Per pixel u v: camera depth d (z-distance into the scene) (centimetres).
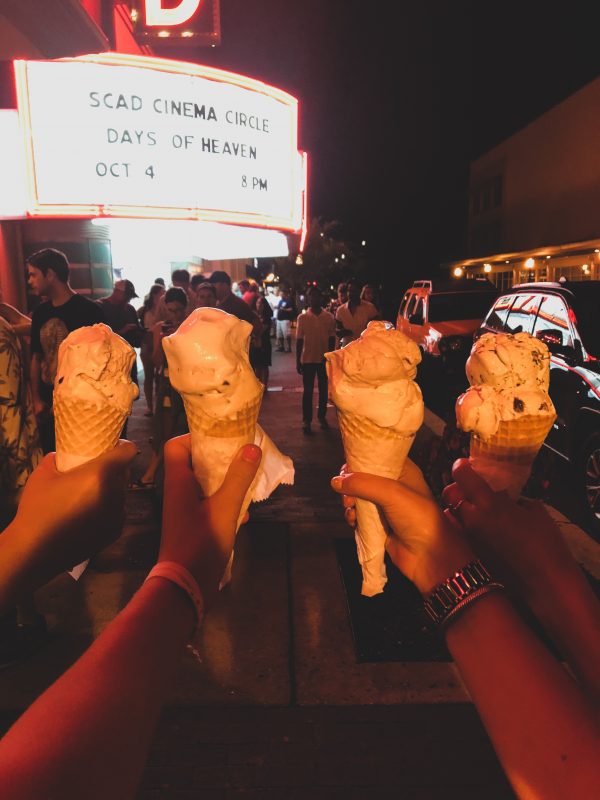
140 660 53
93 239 1038
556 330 525
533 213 2298
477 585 64
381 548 99
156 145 621
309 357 695
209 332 77
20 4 490
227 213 699
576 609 75
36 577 83
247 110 700
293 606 316
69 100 572
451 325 984
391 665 266
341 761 216
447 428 263
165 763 215
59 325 385
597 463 438
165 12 768
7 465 271
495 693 58
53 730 46
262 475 93
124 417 90
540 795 54
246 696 250
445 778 208
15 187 576
